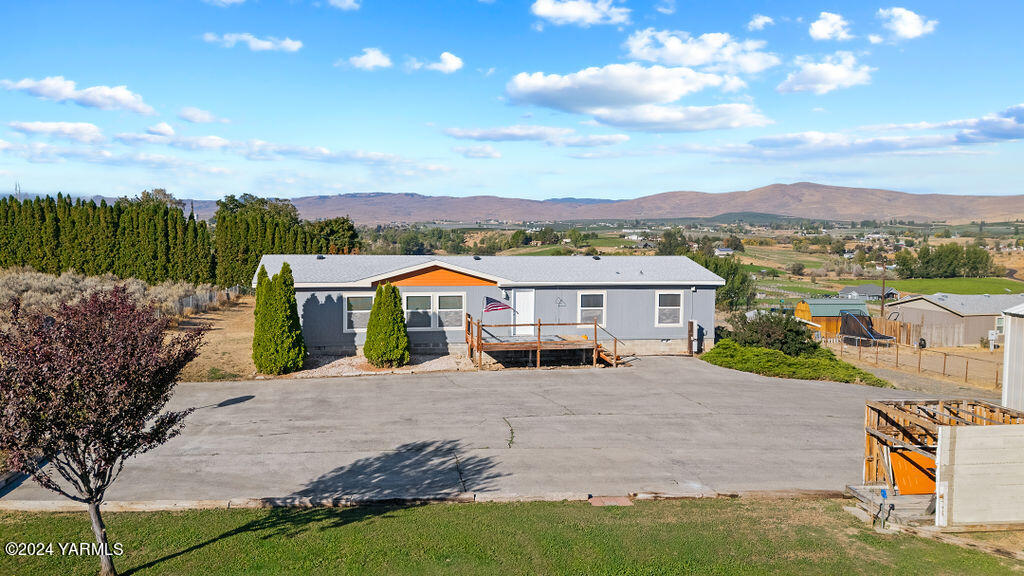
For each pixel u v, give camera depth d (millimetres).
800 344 27031
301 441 14773
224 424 15992
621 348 26844
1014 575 8492
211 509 10945
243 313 33125
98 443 7645
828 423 16859
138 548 9109
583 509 11094
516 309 25984
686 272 27719
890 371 31281
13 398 6930
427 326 25312
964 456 10023
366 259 27438
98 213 42594
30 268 41062
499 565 8672
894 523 10305
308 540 9430
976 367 33625
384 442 14797
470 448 14445
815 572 8586
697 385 21047
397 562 8719
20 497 11289
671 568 8656
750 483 12539
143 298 31141
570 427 16141
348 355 24516
